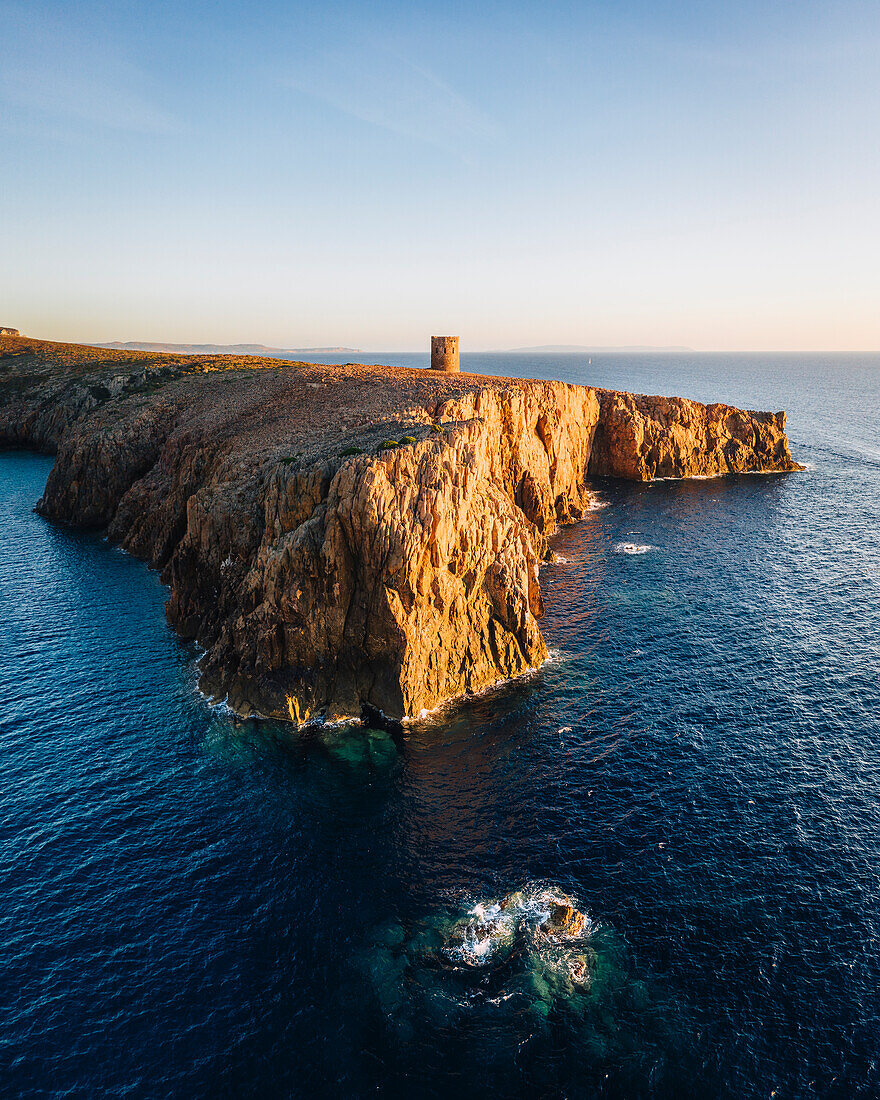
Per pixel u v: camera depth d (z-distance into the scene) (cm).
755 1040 2955
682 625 6906
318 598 5484
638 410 13950
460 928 3488
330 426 8044
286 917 3575
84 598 7844
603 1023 3030
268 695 5384
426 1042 2964
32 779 4669
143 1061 2889
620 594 7731
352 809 4362
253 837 4134
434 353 12838
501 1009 3097
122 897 3703
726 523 10581
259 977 3256
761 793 4441
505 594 6116
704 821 4206
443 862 3922
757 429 14625
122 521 10244
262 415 9588
